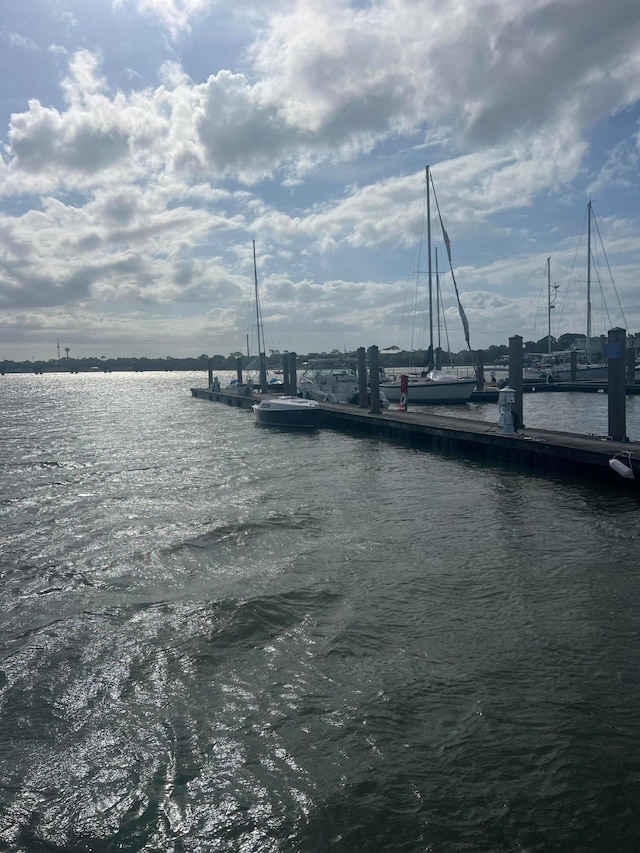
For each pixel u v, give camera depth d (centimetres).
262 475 1984
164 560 1145
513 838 496
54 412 5019
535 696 683
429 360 4756
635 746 598
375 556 1139
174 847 498
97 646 816
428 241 4588
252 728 640
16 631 864
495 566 1079
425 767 576
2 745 621
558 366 6362
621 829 502
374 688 705
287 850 493
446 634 830
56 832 514
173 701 691
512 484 1745
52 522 1429
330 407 3547
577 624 855
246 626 858
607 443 1897
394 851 488
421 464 2136
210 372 6888
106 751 611
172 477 1989
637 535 1234
